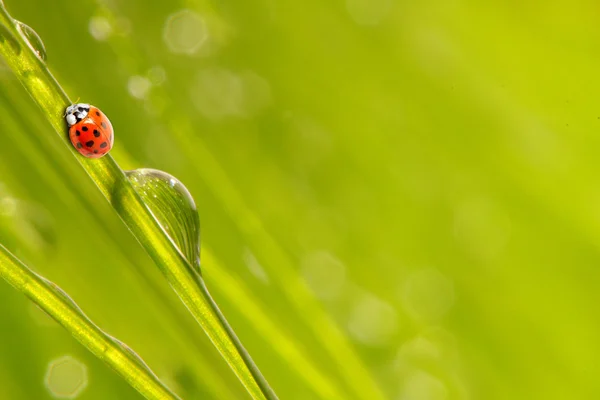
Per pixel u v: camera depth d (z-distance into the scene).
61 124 0.25
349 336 0.38
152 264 0.29
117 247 0.29
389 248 0.42
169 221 0.26
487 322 0.41
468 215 0.44
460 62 0.46
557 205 0.45
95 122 0.25
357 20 0.44
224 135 0.37
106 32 0.30
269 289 0.30
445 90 0.45
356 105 0.42
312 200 0.40
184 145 0.30
